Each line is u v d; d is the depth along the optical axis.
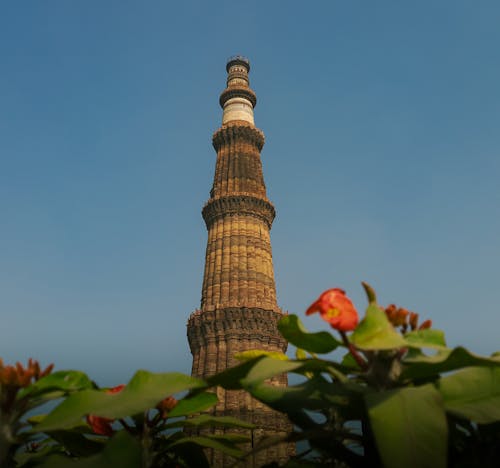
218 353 37.84
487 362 2.59
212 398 3.61
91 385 3.32
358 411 2.96
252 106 56.84
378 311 2.69
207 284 42.09
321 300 2.85
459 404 2.75
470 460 2.80
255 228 44.62
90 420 3.44
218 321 38.50
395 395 2.45
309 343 3.17
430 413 2.34
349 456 3.12
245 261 42.16
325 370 3.00
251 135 52.25
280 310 40.75
